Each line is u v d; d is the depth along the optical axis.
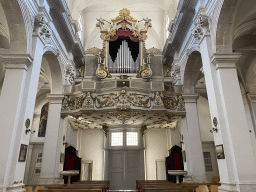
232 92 6.55
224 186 6.08
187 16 9.45
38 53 7.46
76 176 13.43
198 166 9.56
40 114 15.45
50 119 10.23
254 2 7.24
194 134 10.07
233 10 6.58
